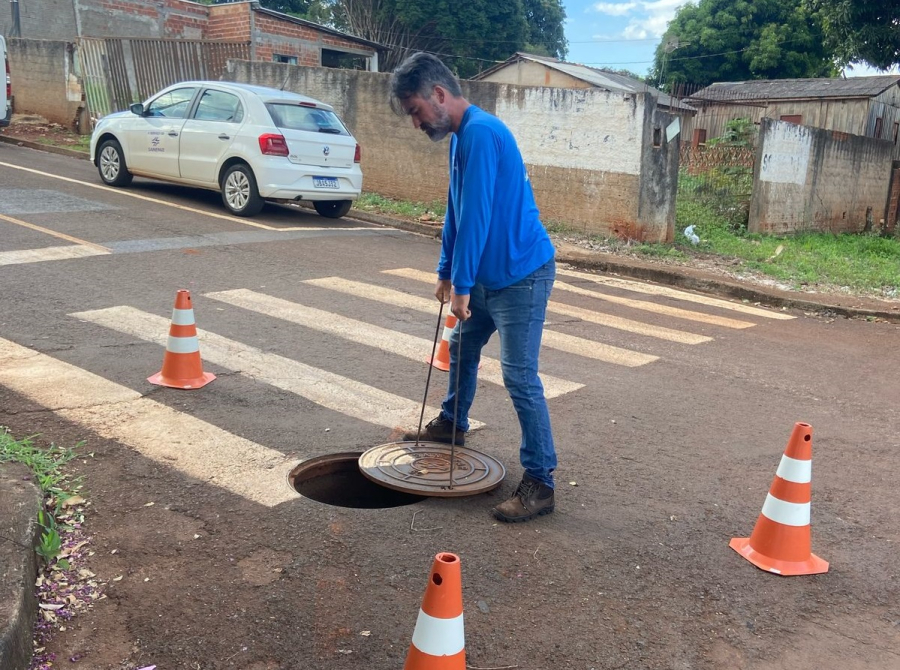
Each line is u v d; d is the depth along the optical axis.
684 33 40.44
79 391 5.07
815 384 6.55
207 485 4.04
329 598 3.19
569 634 3.06
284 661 2.80
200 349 6.07
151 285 7.66
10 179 12.59
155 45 17.77
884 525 4.15
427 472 4.23
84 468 4.12
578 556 3.63
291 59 21.38
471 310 4.17
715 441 5.12
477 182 3.59
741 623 3.22
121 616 3.00
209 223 10.91
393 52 39.50
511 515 3.88
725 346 7.59
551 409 5.50
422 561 3.50
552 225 13.32
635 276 11.06
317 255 9.78
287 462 4.34
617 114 12.39
